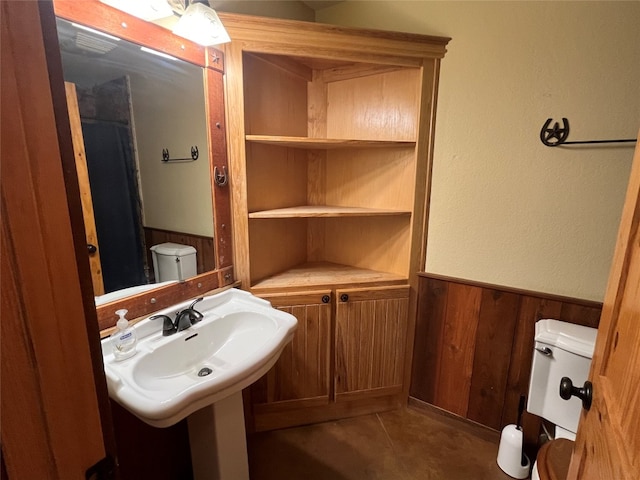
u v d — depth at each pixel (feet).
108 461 1.61
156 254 4.07
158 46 3.72
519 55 4.49
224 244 4.85
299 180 6.18
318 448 5.49
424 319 5.89
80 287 1.41
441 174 5.29
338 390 5.84
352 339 5.68
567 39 4.20
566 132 4.37
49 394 1.30
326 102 6.01
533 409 4.56
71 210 1.36
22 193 1.15
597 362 2.27
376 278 5.67
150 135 3.84
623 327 1.90
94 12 3.16
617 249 2.16
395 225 5.76
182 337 3.80
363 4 5.61
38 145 1.19
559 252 4.68
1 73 1.07
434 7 4.96
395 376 6.05
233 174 4.77
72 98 3.19
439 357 5.87
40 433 1.28
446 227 5.41
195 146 4.31
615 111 4.10
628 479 1.43
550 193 4.60
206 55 4.22
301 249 6.53
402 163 5.54
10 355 1.16
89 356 1.46
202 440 4.04
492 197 4.98
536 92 4.47
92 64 3.29
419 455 5.36
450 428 5.91
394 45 4.81
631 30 3.90
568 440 3.85
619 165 4.17
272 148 5.40
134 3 3.33
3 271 1.11
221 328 4.25
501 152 4.81
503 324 5.22
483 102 4.81
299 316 5.40
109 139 3.52
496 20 4.56
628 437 1.55
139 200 3.83
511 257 5.00
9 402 1.17
